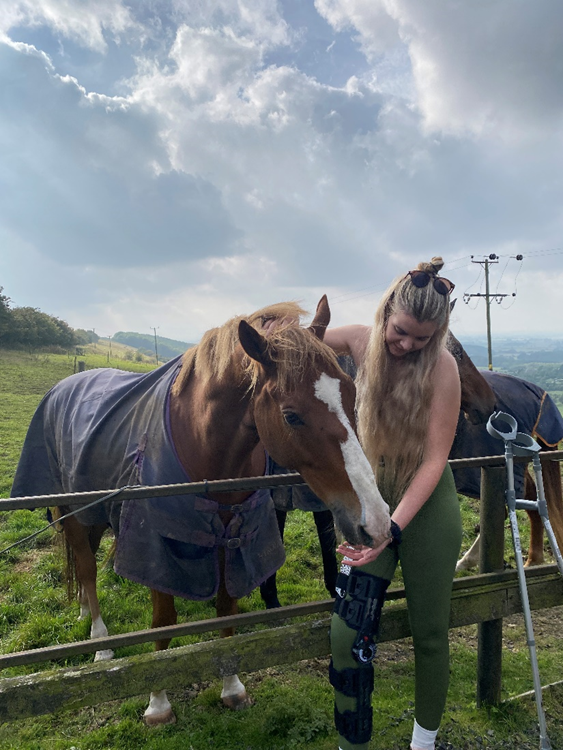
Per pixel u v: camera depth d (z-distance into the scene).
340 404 1.67
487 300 27.22
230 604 2.43
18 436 10.40
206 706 2.47
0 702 1.56
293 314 1.99
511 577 2.21
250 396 1.99
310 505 2.97
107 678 1.66
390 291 1.67
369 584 1.67
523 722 2.23
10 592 3.62
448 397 1.68
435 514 1.71
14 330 40.53
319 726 2.26
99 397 2.84
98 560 4.14
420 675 1.80
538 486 2.08
